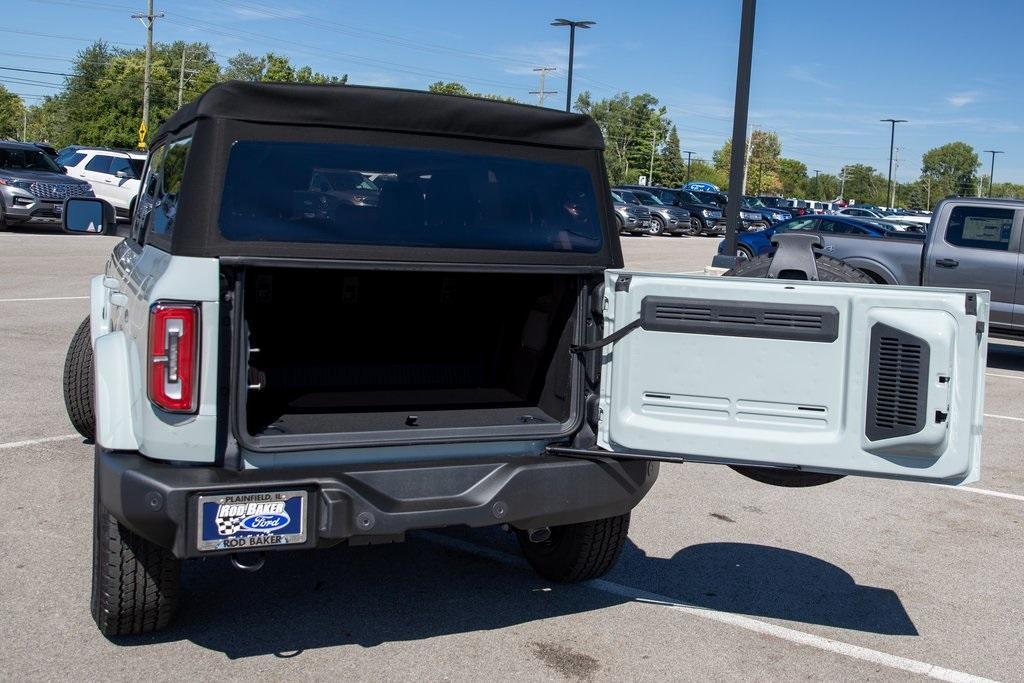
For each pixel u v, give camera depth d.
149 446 3.51
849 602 4.85
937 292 3.71
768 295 3.85
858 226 18.02
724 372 3.90
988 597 5.00
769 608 4.72
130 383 3.68
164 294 3.46
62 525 5.26
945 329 3.68
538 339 4.41
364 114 3.83
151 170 5.18
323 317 4.61
